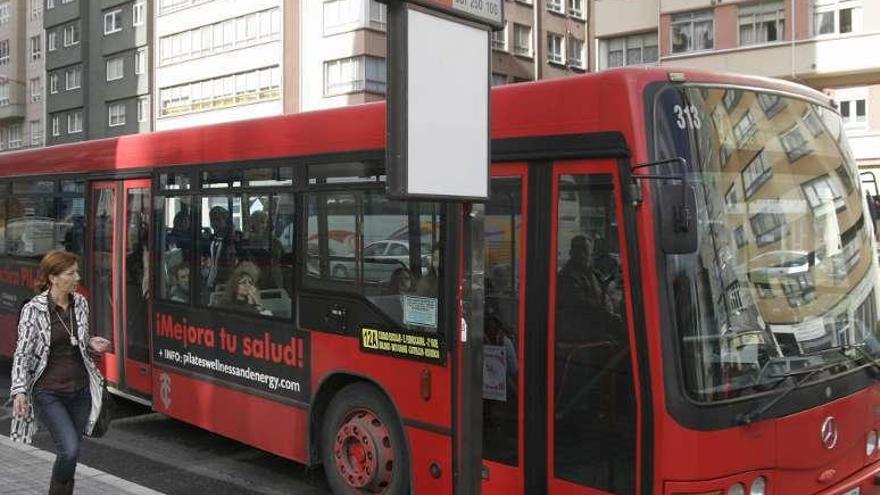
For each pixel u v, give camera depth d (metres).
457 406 3.56
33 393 4.53
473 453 3.54
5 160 9.88
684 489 3.62
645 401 3.72
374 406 5.12
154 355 7.14
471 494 3.53
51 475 5.09
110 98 53.34
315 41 40.69
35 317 4.51
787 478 3.92
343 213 5.32
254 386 6.05
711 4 30.69
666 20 32.06
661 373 3.66
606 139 3.89
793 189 4.31
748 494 3.76
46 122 60.00
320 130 5.53
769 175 4.19
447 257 4.62
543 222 4.21
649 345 3.69
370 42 39.06
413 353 4.81
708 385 3.69
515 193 4.36
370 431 5.10
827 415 4.13
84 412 4.66
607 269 3.90
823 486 4.11
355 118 5.27
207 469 6.37
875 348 4.55
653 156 3.76
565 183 4.11
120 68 52.53
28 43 61.84
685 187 3.53
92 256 8.05
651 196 3.74
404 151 3.09
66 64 57.25
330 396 5.53
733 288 3.87
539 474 4.22
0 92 63.69
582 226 4.02
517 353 4.33
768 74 29.36
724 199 3.94
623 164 3.82
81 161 8.27
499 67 46.09
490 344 4.48
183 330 6.77
